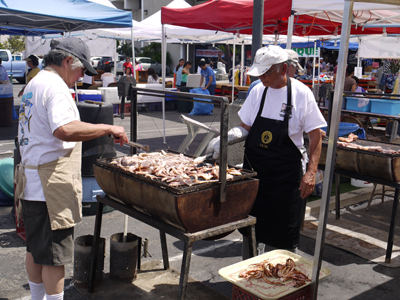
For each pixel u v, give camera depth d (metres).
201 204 2.12
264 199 2.71
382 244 3.86
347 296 2.94
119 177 2.43
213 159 2.64
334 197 5.11
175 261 3.41
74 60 2.25
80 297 2.73
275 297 2.01
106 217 4.34
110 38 14.06
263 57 2.42
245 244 2.88
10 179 4.46
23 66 20.78
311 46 12.35
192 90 12.08
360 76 12.23
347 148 3.56
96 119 4.00
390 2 1.95
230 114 5.77
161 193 2.10
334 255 3.62
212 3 6.00
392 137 6.62
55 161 2.22
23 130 2.25
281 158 2.60
